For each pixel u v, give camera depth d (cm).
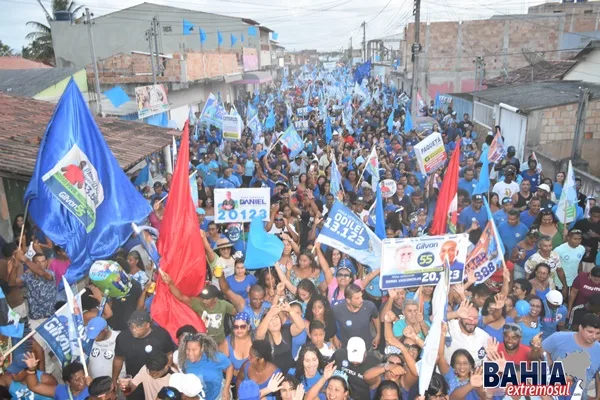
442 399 468
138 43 3953
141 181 1462
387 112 3228
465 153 1705
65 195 632
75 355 508
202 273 654
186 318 620
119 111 2261
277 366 561
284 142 1692
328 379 475
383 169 1374
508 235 897
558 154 2033
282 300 624
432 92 4231
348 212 751
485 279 701
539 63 3553
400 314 638
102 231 651
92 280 626
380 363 523
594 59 2489
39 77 2147
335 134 1978
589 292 703
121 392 505
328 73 8125
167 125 2288
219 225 1009
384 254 602
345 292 611
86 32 3619
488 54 4125
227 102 4338
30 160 866
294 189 1394
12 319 542
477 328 561
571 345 528
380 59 7606
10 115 1202
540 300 604
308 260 742
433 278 619
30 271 717
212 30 4544
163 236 639
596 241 867
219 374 523
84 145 636
